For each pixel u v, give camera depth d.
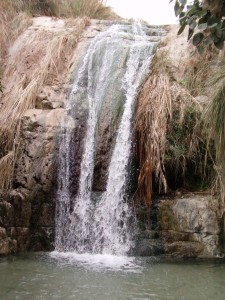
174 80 7.62
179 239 6.25
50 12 11.65
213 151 6.64
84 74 8.56
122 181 7.00
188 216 6.23
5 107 8.00
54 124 7.53
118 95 7.77
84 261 5.98
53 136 7.40
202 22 2.74
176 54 8.21
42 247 6.82
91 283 4.90
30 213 6.88
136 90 7.75
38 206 6.97
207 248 6.06
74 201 7.21
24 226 6.80
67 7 11.91
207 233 6.11
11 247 6.53
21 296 4.46
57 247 6.86
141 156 6.86
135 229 6.53
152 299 4.39
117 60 8.45
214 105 5.49
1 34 9.79
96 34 9.65
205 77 7.45
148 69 8.12
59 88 8.38
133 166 6.98
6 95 8.30
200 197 6.45
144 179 6.70
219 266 5.64
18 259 6.09
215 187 6.40
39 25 10.20
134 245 6.36
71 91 8.26
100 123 7.52
